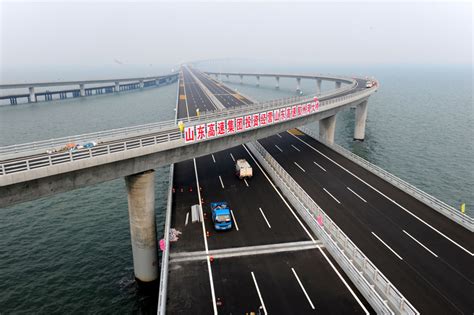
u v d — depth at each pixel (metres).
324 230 32.69
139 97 193.00
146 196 34.53
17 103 163.62
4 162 31.02
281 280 27.83
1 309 32.38
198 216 37.53
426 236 33.59
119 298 34.16
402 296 23.67
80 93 192.75
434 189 62.25
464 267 28.70
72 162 29.00
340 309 24.66
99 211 52.62
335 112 73.56
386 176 48.00
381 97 177.88
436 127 107.19
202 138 40.41
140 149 33.56
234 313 24.33
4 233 46.12
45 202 55.69
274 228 35.75
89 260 40.03
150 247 35.12
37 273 37.62
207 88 160.12
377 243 32.41
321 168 53.41
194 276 28.39
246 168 48.16
